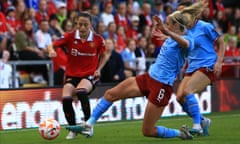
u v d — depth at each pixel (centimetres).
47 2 5688
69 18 5575
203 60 3269
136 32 6059
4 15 5228
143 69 5284
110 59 4969
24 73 4856
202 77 3241
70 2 5894
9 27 5006
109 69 4959
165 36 2756
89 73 3212
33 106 4066
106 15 5856
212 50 3300
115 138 3161
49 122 2958
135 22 6034
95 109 2955
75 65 3203
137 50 5500
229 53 6322
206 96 5078
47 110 4147
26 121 4025
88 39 3192
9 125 3938
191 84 3219
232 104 5362
